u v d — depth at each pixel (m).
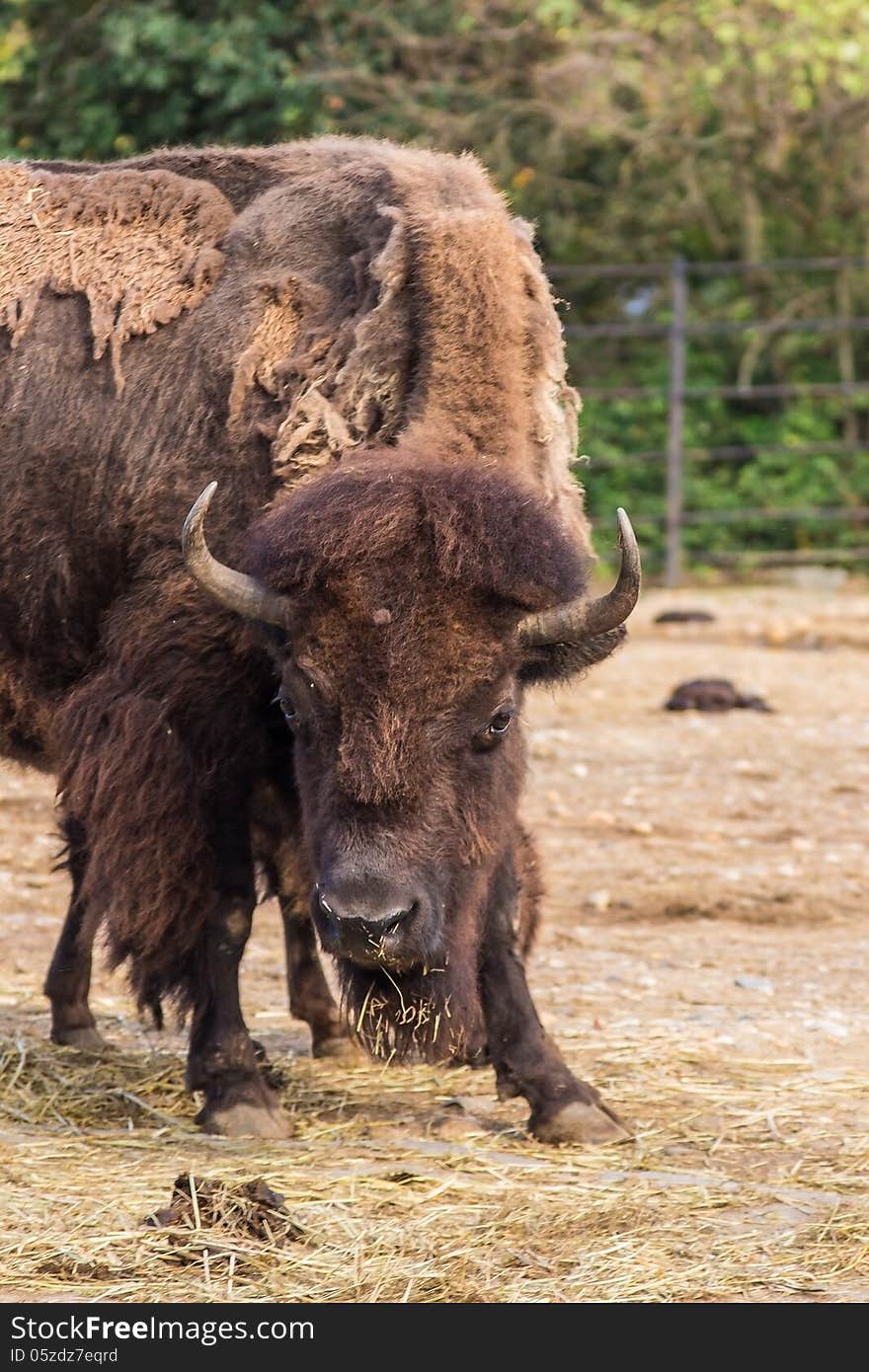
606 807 34.91
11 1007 22.97
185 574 18.58
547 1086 17.97
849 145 85.88
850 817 34.47
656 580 82.94
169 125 79.69
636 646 58.78
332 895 15.25
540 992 23.44
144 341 19.89
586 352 91.44
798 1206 15.84
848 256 88.88
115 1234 14.66
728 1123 18.36
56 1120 18.47
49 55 79.19
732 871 30.28
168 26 76.56
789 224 90.19
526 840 18.86
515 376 18.23
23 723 20.98
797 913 28.16
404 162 19.83
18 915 27.66
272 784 19.12
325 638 15.63
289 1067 20.62
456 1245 14.62
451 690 15.62
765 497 86.50
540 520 16.08
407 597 15.52
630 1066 20.22
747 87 83.25
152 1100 19.30
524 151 86.56
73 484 19.86
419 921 15.40
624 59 84.69
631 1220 15.27
